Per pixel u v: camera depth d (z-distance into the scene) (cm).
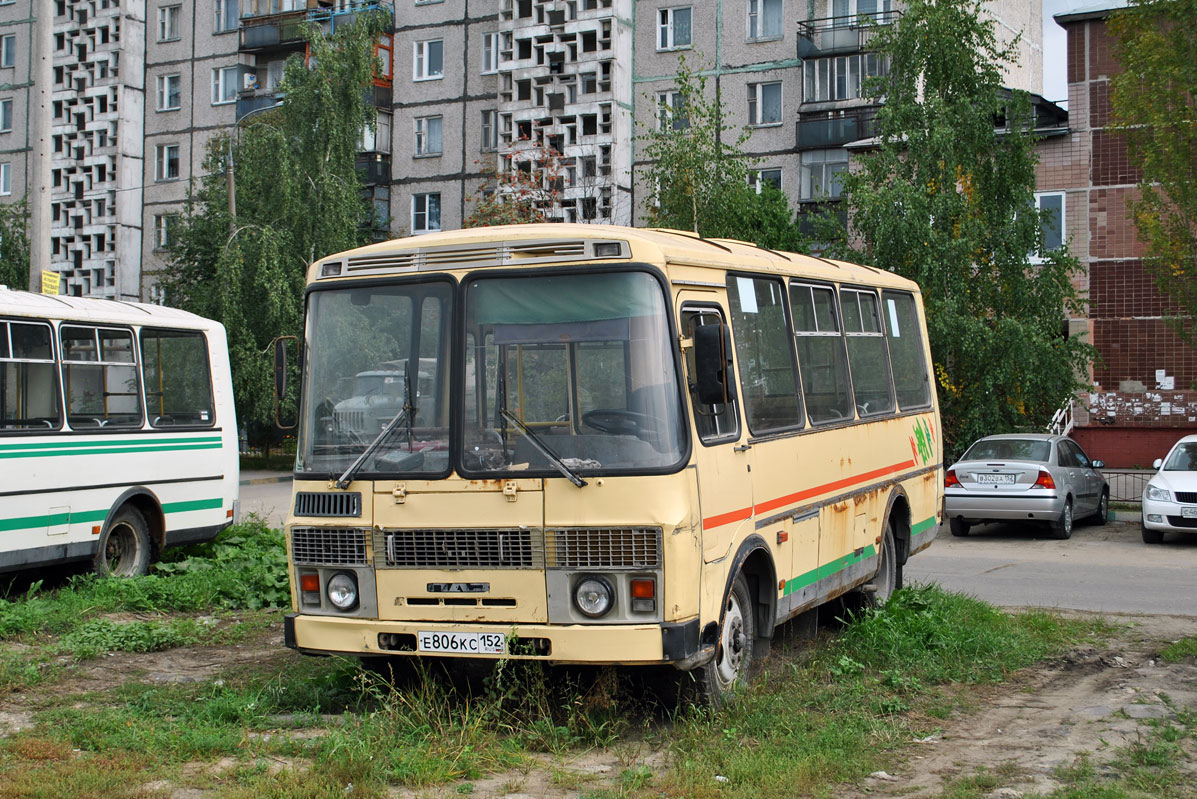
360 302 775
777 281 922
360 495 745
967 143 2477
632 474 700
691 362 745
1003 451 2008
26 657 966
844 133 4362
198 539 1460
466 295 743
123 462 1336
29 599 1188
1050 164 3294
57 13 6166
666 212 3050
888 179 2520
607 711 761
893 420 1166
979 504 1930
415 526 730
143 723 750
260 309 3662
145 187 6031
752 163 4588
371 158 5288
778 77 4566
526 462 717
